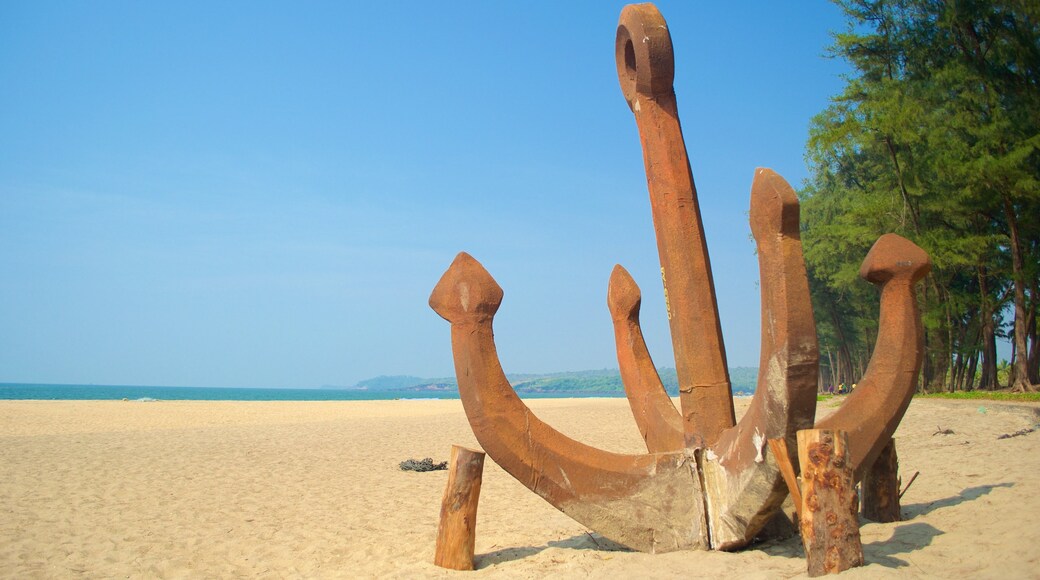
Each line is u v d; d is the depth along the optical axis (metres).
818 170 30.03
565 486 5.14
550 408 33.78
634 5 5.68
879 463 5.89
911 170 22.14
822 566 4.09
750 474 4.67
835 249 27.53
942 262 21.75
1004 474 7.12
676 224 5.39
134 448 14.89
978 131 19.86
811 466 4.16
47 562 6.07
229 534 7.10
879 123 21.16
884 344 4.92
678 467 5.16
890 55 23.45
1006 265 24.11
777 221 4.30
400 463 12.59
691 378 5.24
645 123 5.58
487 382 5.16
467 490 5.45
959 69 20.53
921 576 3.97
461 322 5.22
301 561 6.06
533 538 6.46
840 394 36.25
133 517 7.95
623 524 5.17
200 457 13.52
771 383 4.38
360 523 7.60
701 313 5.29
